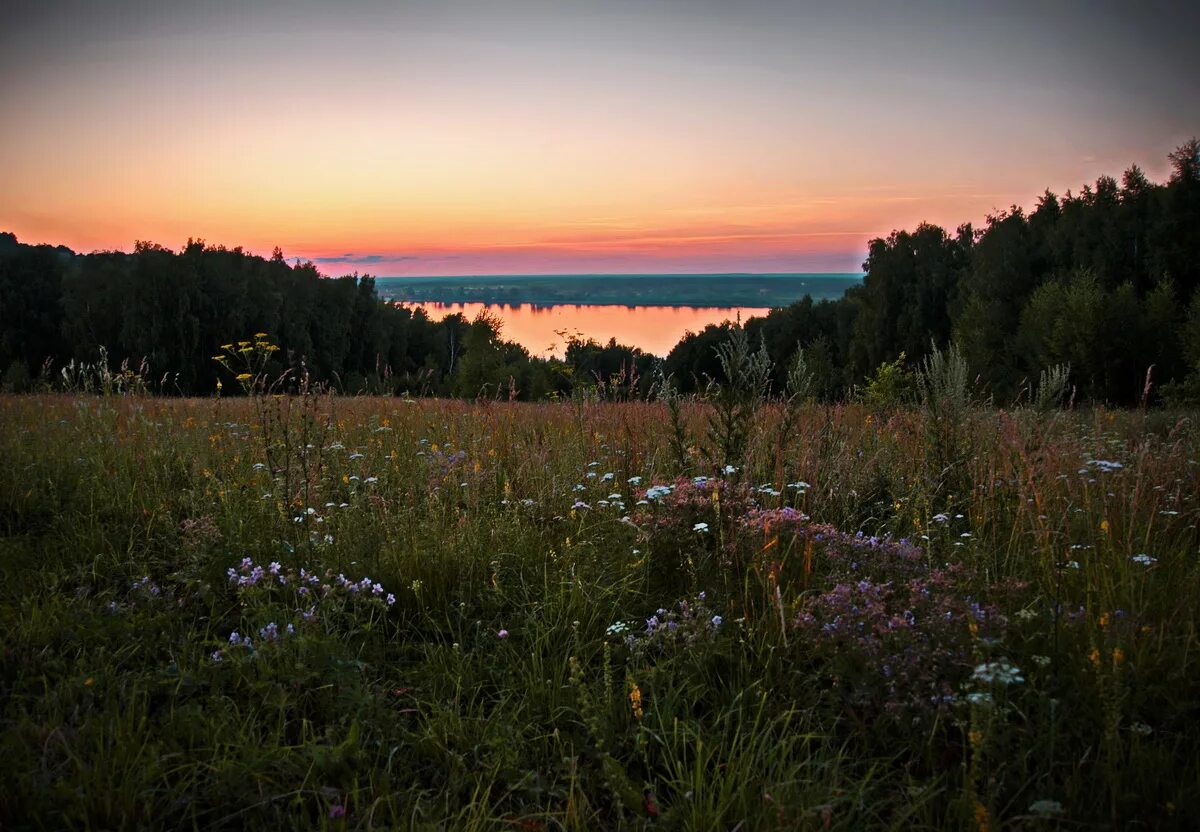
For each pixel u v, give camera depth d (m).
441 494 4.95
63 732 2.50
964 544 3.89
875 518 4.68
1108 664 2.62
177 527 4.43
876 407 8.51
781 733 2.66
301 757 2.50
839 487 4.72
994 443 5.08
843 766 2.50
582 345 17.80
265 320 69.06
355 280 84.69
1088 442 6.12
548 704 2.89
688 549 3.80
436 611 3.65
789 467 5.04
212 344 64.81
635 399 7.70
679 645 3.14
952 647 2.66
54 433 6.72
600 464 5.70
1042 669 2.72
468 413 8.08
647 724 2.74
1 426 6.86
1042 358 32.62
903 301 61.72
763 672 2.96
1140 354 30.36
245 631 3.37
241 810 2.27
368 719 2.71
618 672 3.15
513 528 4.39
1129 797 2.15
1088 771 2.37
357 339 85.19
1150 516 4.02
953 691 2.56
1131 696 2.57
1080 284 32.97
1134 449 5.27
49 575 3.81
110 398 7.57
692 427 6.39
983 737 2.20
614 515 4.50
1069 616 2.90
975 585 3.41
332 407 7.00
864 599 2.98
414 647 3.35
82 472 5.48
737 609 3.37
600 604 3.57
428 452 6.25
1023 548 3.87
